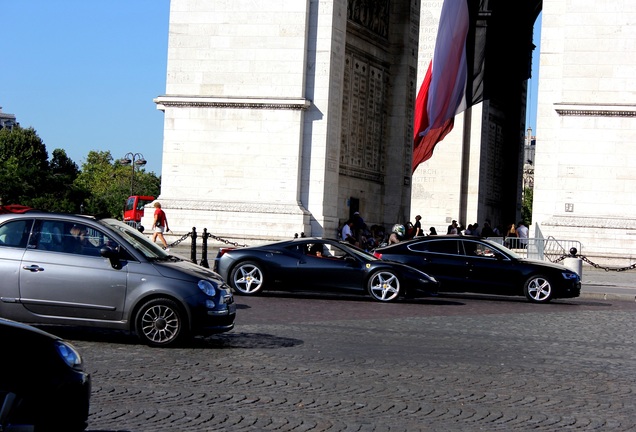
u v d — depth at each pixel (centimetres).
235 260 3522
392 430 1417
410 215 6950
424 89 6256
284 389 1706
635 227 5272
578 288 3762
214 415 1473
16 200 14988
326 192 5553
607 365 2127
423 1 6750
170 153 5616
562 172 5391
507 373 1967
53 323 2116
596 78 5362
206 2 5591
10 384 1023
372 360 2073
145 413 1467
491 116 7556
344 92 5972
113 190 19650
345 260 3488
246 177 5534
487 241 3841
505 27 6900
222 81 5566
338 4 5612
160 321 2122
